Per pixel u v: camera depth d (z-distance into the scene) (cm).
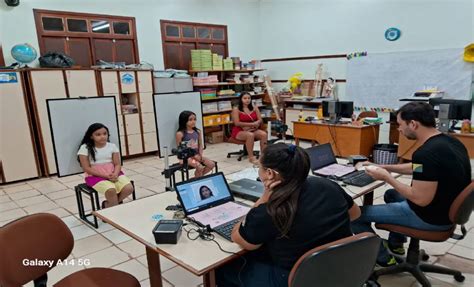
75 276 159
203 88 645
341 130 490
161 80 579
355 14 612
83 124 322
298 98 683
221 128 704
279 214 122
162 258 253
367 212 211
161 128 350
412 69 556
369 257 126
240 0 728
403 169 229
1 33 457
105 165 321
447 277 220
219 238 149
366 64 609
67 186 436
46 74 457
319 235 124
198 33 670
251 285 140
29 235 145
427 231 194
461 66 507
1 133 438
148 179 457
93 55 542
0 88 430
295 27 707
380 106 602
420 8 536
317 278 116
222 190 192
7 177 447
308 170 127
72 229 309
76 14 516
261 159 130
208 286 141
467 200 177
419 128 191
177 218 169
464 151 191
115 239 289
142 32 592
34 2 477
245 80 708
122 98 546
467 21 495
